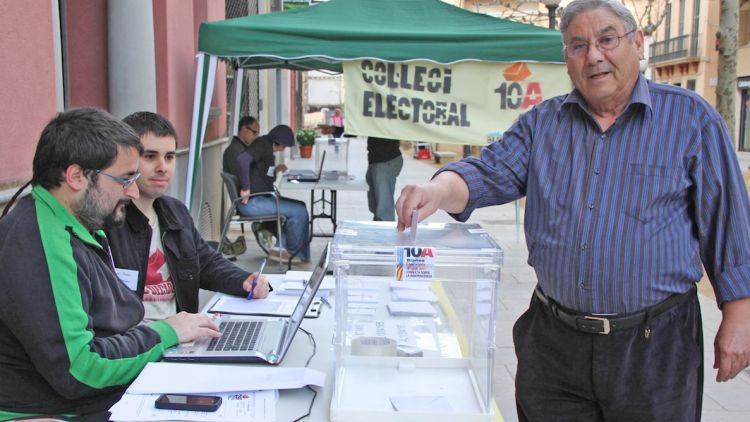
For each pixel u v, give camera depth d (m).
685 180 1.88
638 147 1.90
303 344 2.22
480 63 5.57
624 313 1.92
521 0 17.39
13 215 1.89
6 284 1.79
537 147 2.07
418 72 5.55
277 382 1.80
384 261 1.72
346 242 1.79
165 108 5.39
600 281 1.91
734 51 6.06
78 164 1.91
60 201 1.94
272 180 6.49
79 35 4.52
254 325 2.35
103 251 2.16
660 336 1.92
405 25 5.83
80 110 1.98
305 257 6.62
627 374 1.94
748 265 1.85
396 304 2.28
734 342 1.87
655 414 1.93
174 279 2.75
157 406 1.66
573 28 1.92
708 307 5.46
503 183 2.13
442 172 2.13
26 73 2.87
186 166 6.07
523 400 2.15
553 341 2.05
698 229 1.94
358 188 6.74
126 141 1.99
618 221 1.90
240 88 7.71
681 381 1.93
